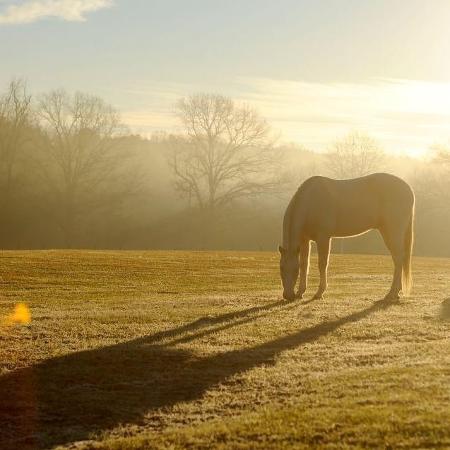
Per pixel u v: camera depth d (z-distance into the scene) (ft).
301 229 53.67
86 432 25.55
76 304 56.85
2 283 71.26
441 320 45.09
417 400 25.03
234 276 81.56
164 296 62.69
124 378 32.30
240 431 23.04
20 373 33.17
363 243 192.34
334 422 23.02
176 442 22.67
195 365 34.30
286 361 34.45
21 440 24.95
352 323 44.42
